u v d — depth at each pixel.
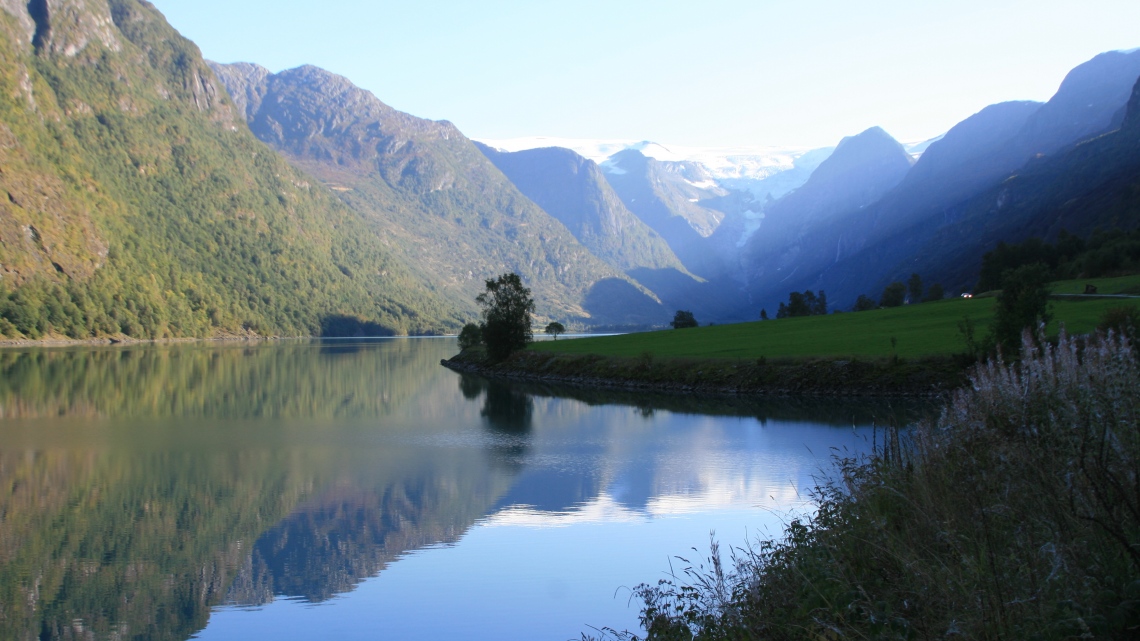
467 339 143.00
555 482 36.81
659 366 87.00
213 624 21.08
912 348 75.62
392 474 39.41
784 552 15.34
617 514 30.41
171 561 26.27
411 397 79.06
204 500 34.31
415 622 20.27
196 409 68.19
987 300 122.06
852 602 10.41
